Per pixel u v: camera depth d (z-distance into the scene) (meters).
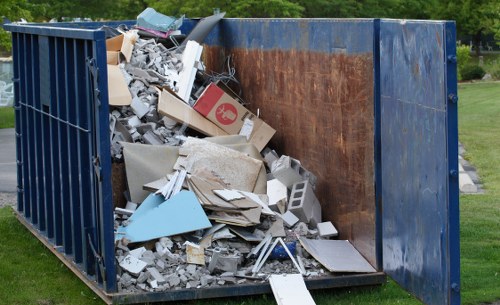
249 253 8.10
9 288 8.49
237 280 7.73
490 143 19.25
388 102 7.54
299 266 7.97
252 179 9.31
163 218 8.16
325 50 8.85
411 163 7.09
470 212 11.84
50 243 9.70
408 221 7.21
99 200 7.60
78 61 7.95
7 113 29.38
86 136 7.97
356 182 8.27
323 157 9.08
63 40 8.45
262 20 10.73
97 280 7.90
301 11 31.06
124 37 11.12
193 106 10.55
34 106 10.01
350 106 8.30
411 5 38.94
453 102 6.40
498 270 8.82
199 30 12.20
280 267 8.01
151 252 7.88
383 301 7.70
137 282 7.60
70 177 8.46
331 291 8.01
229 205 8.35
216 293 7.55
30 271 9.09
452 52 6.38
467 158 17.44
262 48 10.81
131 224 8.21
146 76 10.87
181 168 9.06
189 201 8.25
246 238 8.16
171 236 8.06
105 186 7.45
